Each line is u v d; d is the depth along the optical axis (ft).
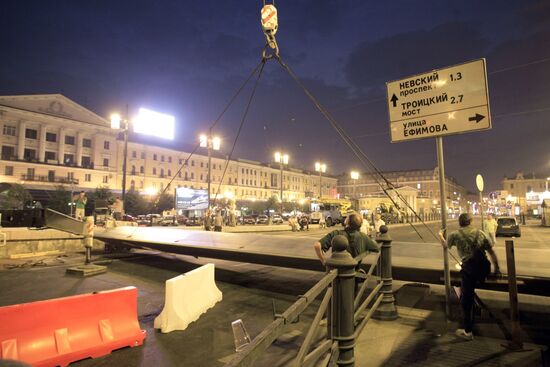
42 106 244.63
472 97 18.45
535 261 18.76
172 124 221.05
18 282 30.60
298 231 115.44
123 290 17.21
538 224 178.91
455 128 18.80
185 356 15.38
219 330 18.67
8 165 227.20
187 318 19.45
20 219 40.60
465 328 16.48
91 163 263.70
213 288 24.20
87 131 264.52
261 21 22.63
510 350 15.06
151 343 16.88
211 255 31.96
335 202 156.25
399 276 21.70
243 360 5.54
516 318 15.46
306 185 432.66
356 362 14.06
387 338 16.58
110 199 57.67
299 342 16.47
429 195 386.11
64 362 14.34
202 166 322.75
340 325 10.87
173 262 42.09
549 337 16.58
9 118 231.09
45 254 48.62
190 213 169.68
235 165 351.67
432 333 17.19
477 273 16.49
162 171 296.51
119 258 45.39
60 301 15.08
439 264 20.36
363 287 15.74
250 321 20.04
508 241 15.83
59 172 244.83
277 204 292.61
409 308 21.44
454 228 122.83
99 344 15.53
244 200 302.04
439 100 19.34
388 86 21.08
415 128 20.02
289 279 31.71
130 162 279.08
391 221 164.66
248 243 30.48
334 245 11.26
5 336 13.48
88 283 30.17
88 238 37.14
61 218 39.96
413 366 13.65
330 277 9.96
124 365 14.48
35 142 243.19
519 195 422.00
